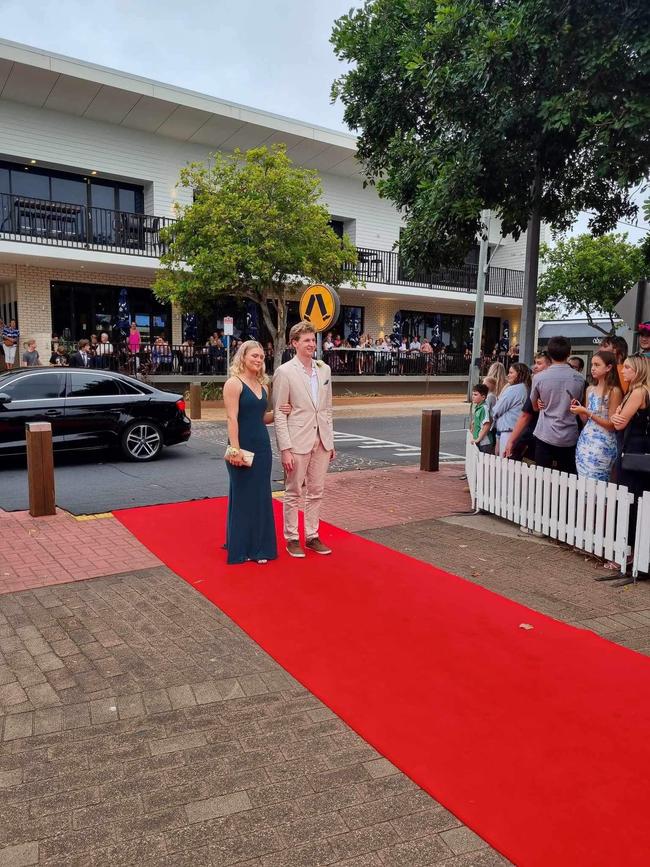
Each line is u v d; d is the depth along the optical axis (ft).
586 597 15.56
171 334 70.44
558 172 27.86
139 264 60.44
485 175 25.31
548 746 9.55
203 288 54.44
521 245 98.99
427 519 22.59
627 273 82.53
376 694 10.97
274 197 54.54
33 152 59.67
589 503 18.06
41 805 8.42
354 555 18.25
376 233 83.46
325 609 14.42
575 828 7.91
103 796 8.60
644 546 16.28
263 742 9.78
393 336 86.99
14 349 56.95
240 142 69.46
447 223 26.32
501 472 21.93
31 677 11.66
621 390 18.26
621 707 10.60
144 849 7.68
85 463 33.45
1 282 63.52
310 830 8.00
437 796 8.52
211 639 13.10
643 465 16.65
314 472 18.24
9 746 9.68
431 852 7.64
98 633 13.38
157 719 10.39
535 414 23.47
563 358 20.36
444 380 89.92
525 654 12.39
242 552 17.42
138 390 34.09
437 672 11.69
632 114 19.39
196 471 31.35
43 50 54.19
